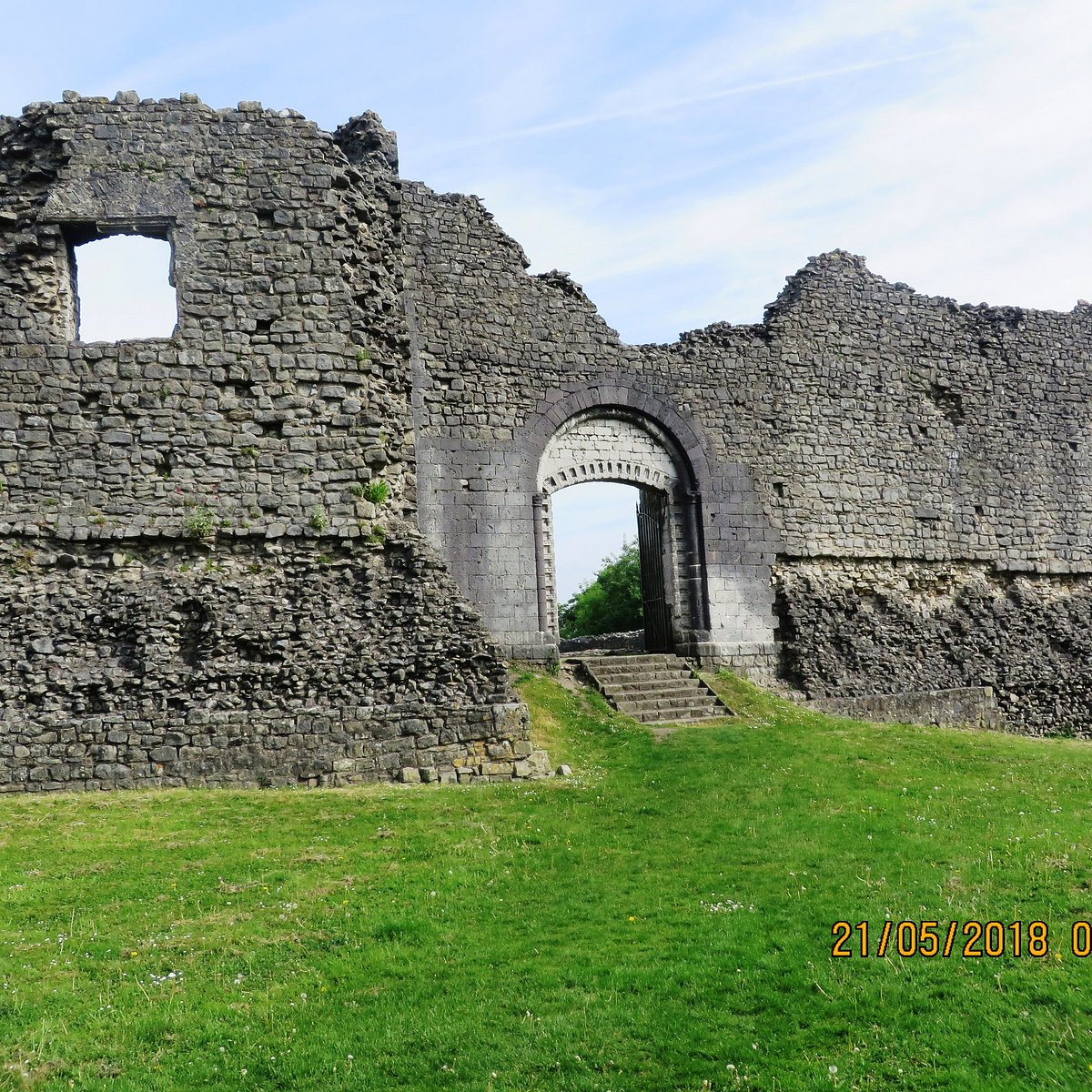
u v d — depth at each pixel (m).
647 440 22.23
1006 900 10.35
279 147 16.44
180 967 9.05
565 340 21.50
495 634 20.02
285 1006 8.45
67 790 13.83
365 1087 7.46
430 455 20.02
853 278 24.45
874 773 15.59
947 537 24.50
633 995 8.63
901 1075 7.58
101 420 15.30
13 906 10.12
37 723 13.96
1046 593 25.44
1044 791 14.84
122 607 14.75
